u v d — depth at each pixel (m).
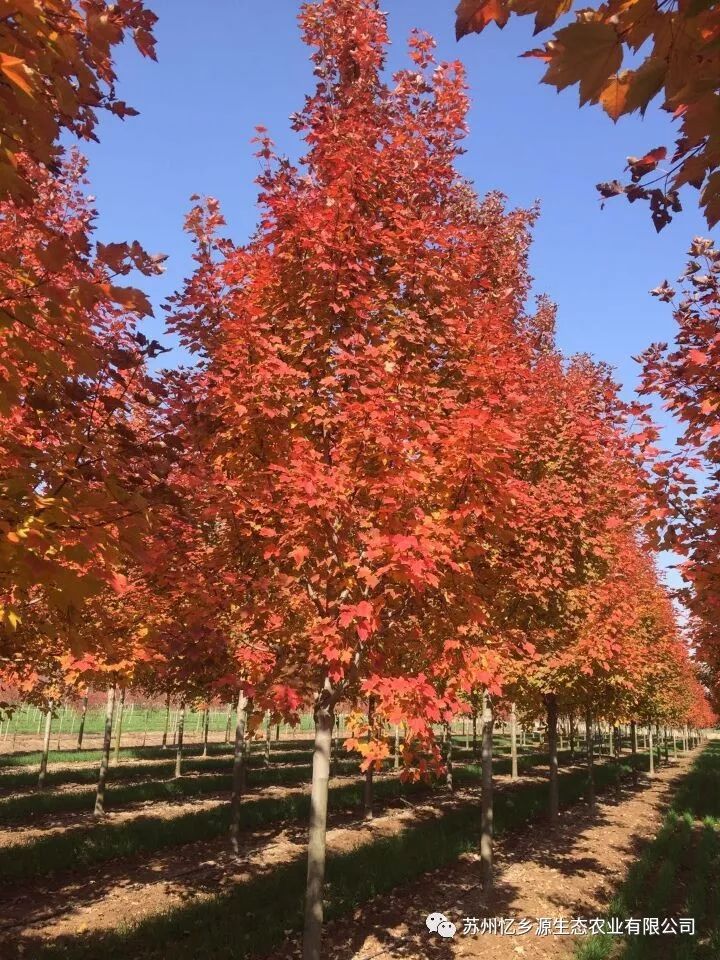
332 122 5.98
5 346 2.72
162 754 26.00
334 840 10.66
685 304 5.54
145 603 8.13
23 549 2.27
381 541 4.35
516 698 11.12
